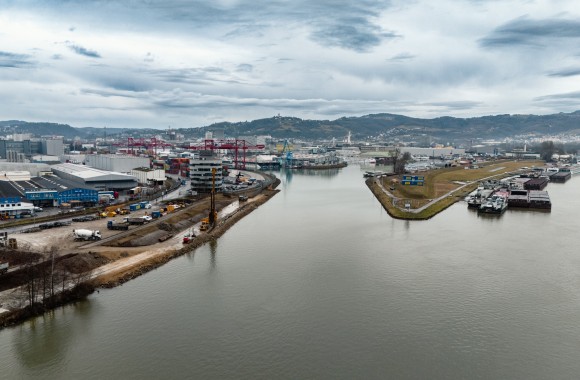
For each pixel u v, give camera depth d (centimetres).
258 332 4566
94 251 6656
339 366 3997
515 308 5181
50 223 8456
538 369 3997
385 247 7700
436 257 7112
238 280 5991
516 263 6812
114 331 4528
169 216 9650
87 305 5109
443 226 9525
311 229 9175
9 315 4622
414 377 3853
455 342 4422
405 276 6200
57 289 5288
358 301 5338
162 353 4156
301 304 5234
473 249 7588
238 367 3962
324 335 4525
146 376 3816
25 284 5300
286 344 4347
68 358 4053
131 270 6119
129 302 5216
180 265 6619
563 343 4425
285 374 3869
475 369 3981
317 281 5984
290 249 7556
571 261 6925
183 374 3850
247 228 9306
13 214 9244
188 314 4934
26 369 3891
